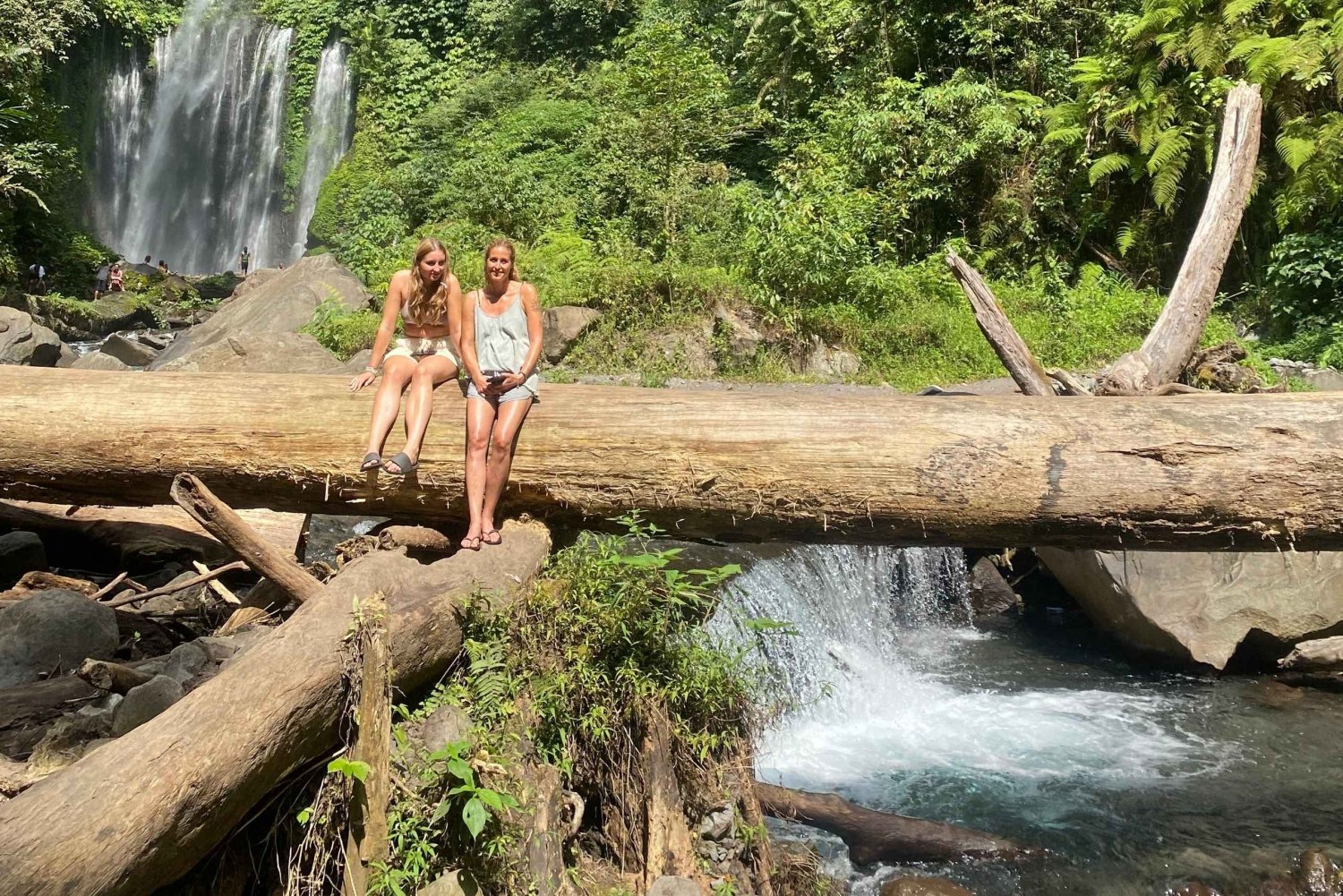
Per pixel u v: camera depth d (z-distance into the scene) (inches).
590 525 208.8
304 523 256.5
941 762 242.1
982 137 604.4
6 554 236.8
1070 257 631.2
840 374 508.7
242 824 128.7
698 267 571.8
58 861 99.7
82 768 108.6
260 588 221.9
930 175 617.3
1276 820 212.4
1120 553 301.7
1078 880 191.0
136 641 206.7
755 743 191.9
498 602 163.3
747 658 249.9
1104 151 607.2
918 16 687.7
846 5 709.9
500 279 188.9
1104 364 499.2
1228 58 543.8
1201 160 572.4
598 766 165.0
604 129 753.0
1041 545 197.6
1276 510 181.5
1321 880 189.9
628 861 160.4
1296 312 524.1
